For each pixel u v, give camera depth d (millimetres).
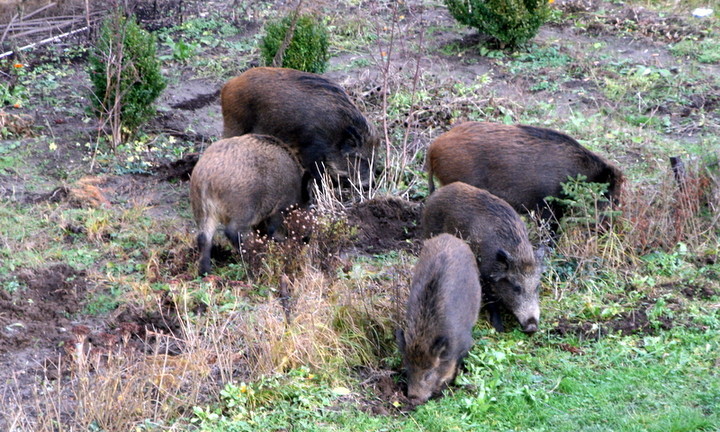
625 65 17203
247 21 18906
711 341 9195
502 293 9461
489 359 8750
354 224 11430
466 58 17453
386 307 9266
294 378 8195
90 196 11602
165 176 12531
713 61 17484
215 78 16078
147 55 13383
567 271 10508
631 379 8531
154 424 7473
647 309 9797
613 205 11141
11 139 13227
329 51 17469
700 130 14641
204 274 9953
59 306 9250
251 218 10250
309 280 9570
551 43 18297
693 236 11133
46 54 16406
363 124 11961
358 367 8695
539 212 10984
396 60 17125
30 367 8234
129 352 8344
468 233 9695
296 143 11914
